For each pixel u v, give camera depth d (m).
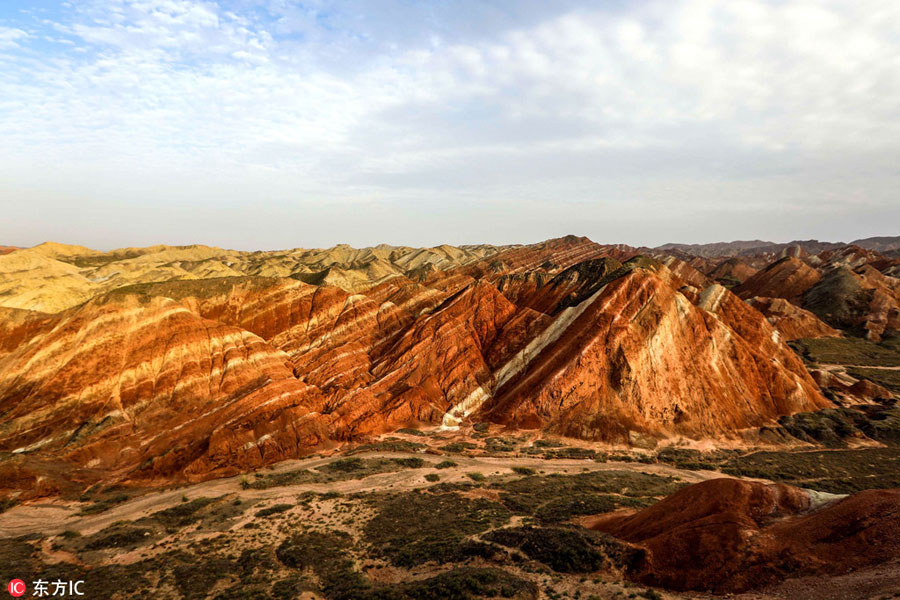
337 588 27.22
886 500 26.08
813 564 23.31
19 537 37.50
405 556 30.98
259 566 31.02
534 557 28.97
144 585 28.75
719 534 26.72
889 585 19.42
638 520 32.81
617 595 24.27
